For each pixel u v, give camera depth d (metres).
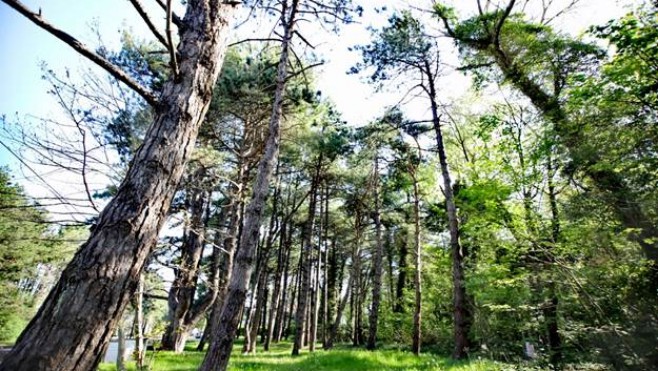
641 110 6.92
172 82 2.64
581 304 8.62
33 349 1.75
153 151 2.38
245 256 6.46
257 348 24.81
